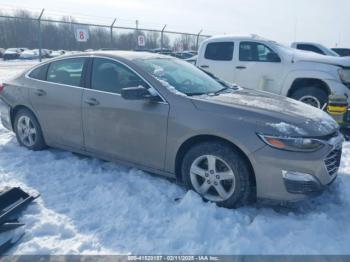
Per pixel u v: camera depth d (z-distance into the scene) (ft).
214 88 13.00
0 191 10.57
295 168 9.43
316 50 36.58
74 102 13.35
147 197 11.25
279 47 24.34
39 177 12.84
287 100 12.42
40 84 14.67
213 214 9.96
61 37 60.23
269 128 9.68
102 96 12.57
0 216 9.50
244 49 25.26
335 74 22.03
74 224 9.74
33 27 61.31
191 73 13.65
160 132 11.22
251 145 9.70
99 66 13.07
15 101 15.44
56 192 11.67
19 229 9.30
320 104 22.62
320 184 9.75
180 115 10.80
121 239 9.09
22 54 104.42
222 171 10.48
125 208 10.51
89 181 12.47
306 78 22.84
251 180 10.29
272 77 23.99
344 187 11.70
